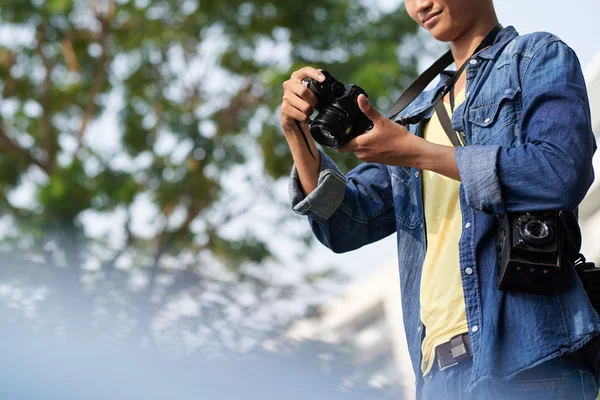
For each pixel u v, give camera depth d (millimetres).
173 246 12758
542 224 2084
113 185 12914
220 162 13594
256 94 14023
